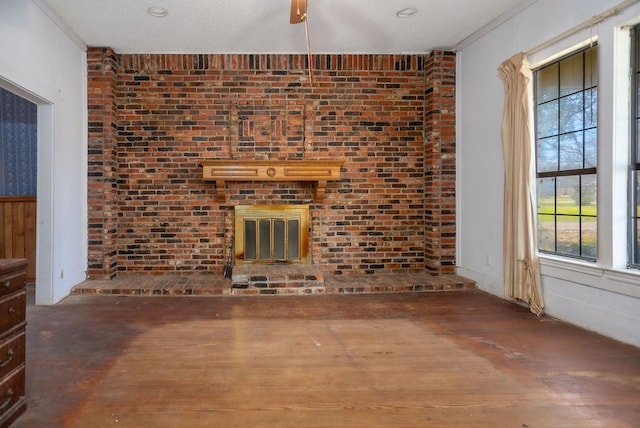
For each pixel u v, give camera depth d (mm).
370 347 2777
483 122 4316
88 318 3381
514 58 3672
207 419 1878
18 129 4855
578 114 3242
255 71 4793
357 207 4945
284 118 4832
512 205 3742
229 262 4832
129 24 3959
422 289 4371
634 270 2799
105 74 4512
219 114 4777
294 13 2822
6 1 3031
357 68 4871
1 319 1775
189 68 4727
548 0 3408
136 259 4762
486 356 2619
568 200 3365
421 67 4949
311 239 4906
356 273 4949
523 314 3535
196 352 2674
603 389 2172
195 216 4801
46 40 3639
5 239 4738
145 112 4723
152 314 3506
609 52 2865
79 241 4363
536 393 2131
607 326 2957
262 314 3531
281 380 2279
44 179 3771
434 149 4793
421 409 1975
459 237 4816
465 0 3604
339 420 1876
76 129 4289
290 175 4496
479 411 1955
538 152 3680
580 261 3197
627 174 2877
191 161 4770
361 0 3584
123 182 4727
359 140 4918
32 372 2361
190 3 3557
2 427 1772
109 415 1905
